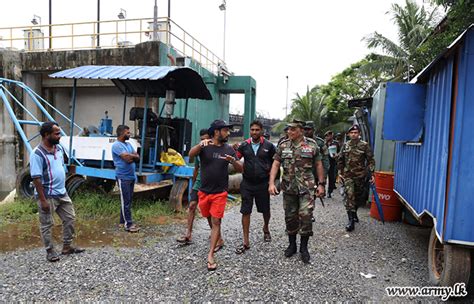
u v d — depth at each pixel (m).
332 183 8.87
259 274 3.95
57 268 4.03
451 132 3.48
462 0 4.29
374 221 6.48
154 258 4.38
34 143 13.48
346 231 5.77
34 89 13.31
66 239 4.43
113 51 11.74
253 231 5.68
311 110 23.45
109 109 13.08
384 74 20.03
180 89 8.27
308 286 3.68
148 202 7.42
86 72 6.92
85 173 7.32
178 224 6.05
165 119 7.71
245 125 16.42
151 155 7.26
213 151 4.21
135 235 5.37
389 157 7.70
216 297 3.41
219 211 4.19
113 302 3.28
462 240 3.35
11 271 3.94
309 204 4.29
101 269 4.01
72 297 3.36
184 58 12.40
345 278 3.90
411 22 18.02
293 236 4.51
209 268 4.02
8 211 6.64
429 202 4.13
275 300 3.38
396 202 6.39
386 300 3.43
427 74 4.56
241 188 4.79
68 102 13.67
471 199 3.32
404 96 4.92
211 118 16.00
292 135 4.38
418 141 4.81
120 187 5.55
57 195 4.25
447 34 5.78
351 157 5.84
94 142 7.39
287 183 4.39
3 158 12.96
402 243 5.19
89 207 6.77
